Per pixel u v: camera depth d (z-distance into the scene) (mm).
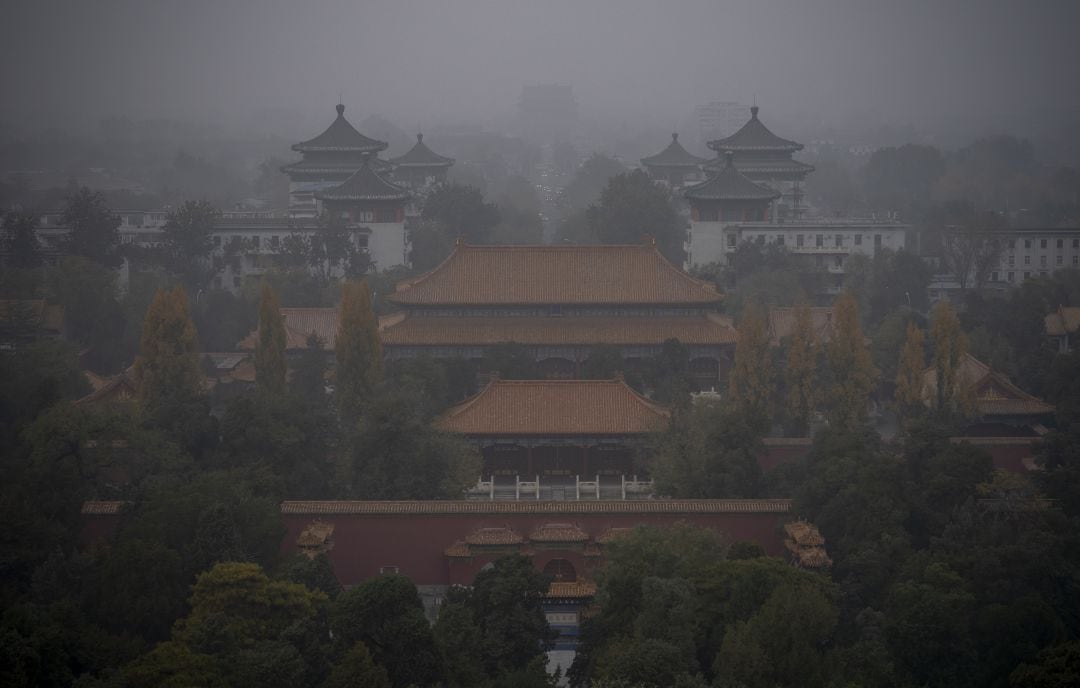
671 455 195250
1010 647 142250
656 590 144750
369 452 193625
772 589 145500
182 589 153500
